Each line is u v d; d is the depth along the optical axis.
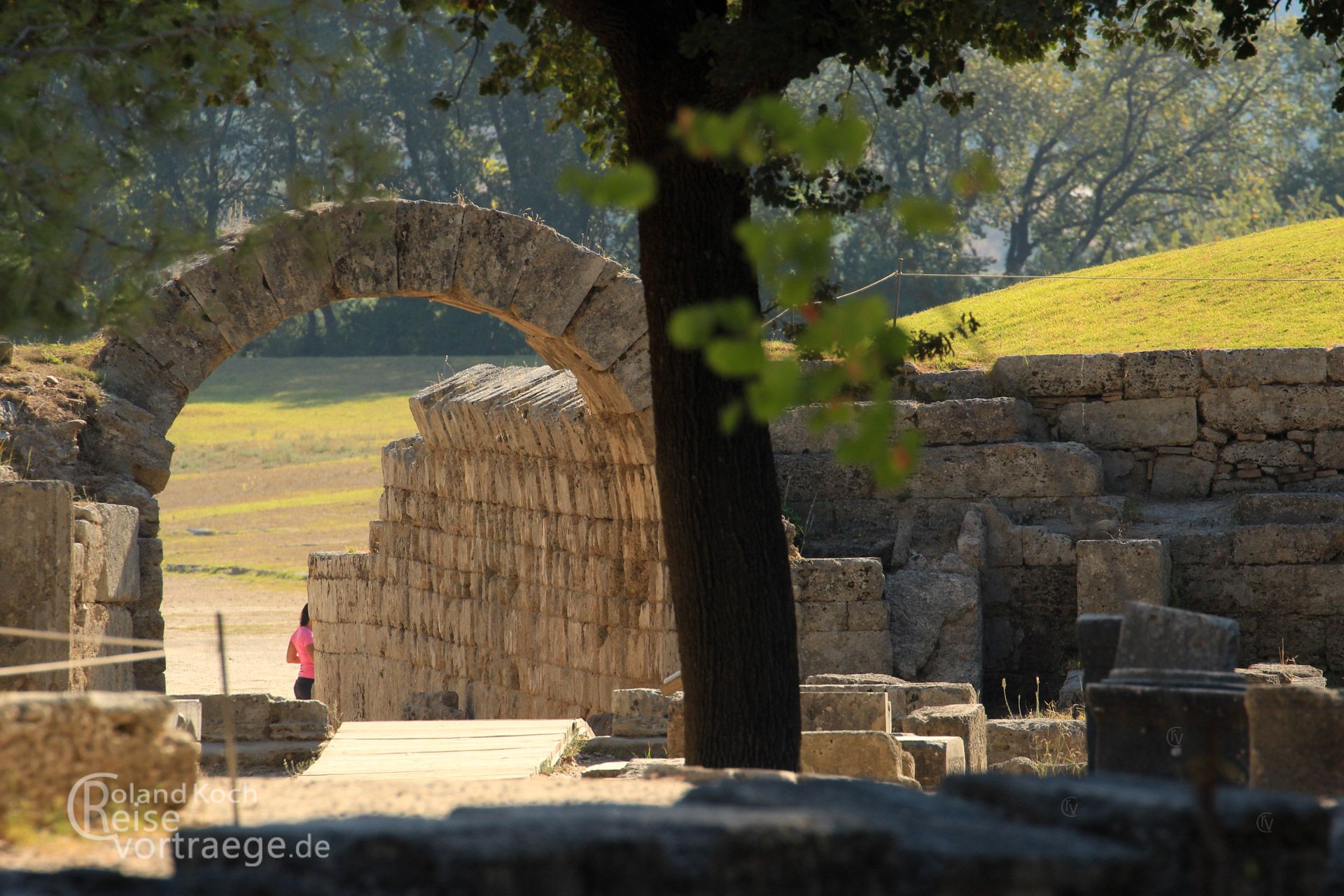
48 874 16.78
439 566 80.88
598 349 59.31
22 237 30.56
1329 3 41.38
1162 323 81.31
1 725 20.28
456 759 44.59
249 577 133.88
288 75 34.53
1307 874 16.45
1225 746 23.38
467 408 74.75
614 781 27.02
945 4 38.91
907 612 60.84
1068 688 56.06
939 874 14.91
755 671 34.38
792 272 14.96
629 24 35.16
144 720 21.67
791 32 33.44
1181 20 44.16
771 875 14.29
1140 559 59.09
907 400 67.00
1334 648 61.12
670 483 35.06
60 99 31.81
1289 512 62.69
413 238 57.53
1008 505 65.12
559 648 68.19
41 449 51.50
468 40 41.22
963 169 15.16
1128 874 15.12
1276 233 100.56
